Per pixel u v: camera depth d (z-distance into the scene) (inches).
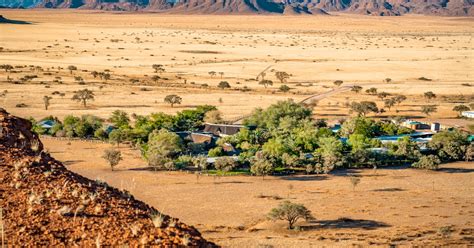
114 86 7249.0
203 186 3230.8
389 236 2265.0
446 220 2583.7
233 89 7347.4
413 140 4589.1
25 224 552.7
